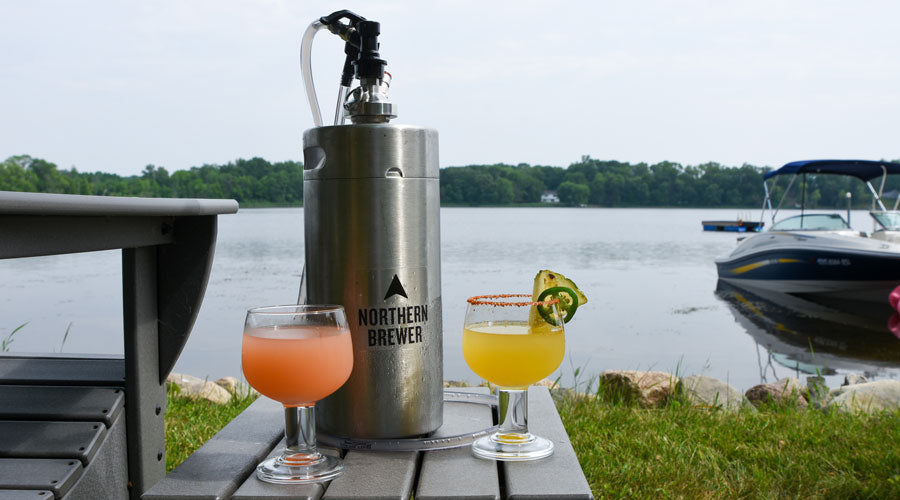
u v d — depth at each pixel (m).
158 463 1.37
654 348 10.27
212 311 12.84
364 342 1.21
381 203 1.19
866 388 4.11
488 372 1.14
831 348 10.49
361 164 1.18
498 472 1.12
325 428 1.26
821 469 2.70
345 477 1.04
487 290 16.38
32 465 1.14
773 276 14.12
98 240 1.07
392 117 1.28
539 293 1.18
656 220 77.19
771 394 4.37
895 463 2.72
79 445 1.17
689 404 3.63
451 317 12.16
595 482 2.48
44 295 15.59
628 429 3.12
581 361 9.17
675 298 15.74
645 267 24.23
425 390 1.25
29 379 1.30
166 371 1.35
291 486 0.99
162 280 1.33
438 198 1.28
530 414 1.38
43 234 0.94
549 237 43.22
